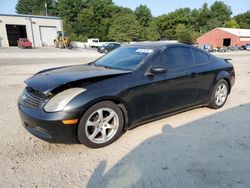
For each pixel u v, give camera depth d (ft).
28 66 40.52
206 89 15.06
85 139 10.20
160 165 9.36
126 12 259.39
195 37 218.79
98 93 10.14
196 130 12.64
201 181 8.38
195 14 271.49
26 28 134.10
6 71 33.88
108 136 10.97
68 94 9.68
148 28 241.55
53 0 279.49
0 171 8.92
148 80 11.82
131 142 11.26
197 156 10.01
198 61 14.79
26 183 8.28
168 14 263.08
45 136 9.85
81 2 248.32
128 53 13.70
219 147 10.78
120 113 11.09
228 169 9.09
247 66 46.91
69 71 12.01
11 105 17.03
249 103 17.95
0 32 126.62
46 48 119.34
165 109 13.01
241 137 11.80
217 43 185.68
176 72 13.10
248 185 8.18
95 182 8.34
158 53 12.70
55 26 144.97
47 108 9.57
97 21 242.78
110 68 12.64
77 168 9.16
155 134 12.12
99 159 9.80
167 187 8.07
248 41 176.04
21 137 11.71
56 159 9.78
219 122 13.79
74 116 9.60
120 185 8.17
